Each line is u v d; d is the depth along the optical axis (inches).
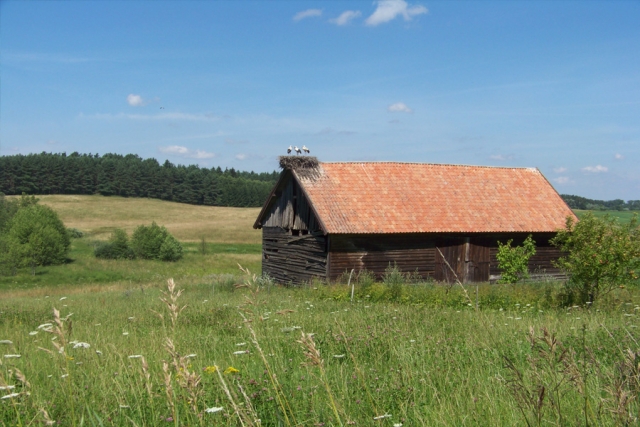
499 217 1081.4
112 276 1766.7
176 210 4480.8
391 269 980.6
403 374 239.0
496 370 253.6
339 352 305.3
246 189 5068.9
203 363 273.0
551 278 1088.8
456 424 182.2
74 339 354.3
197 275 1630.2
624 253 626.2
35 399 194.4
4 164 4630.9
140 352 287.9
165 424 173.9
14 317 552.7
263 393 199.8
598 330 366.3
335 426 176.2
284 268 1125.1
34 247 1942.7
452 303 678.5
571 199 3462.1
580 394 189.3
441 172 1172.5
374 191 1053.8
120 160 5723.4
